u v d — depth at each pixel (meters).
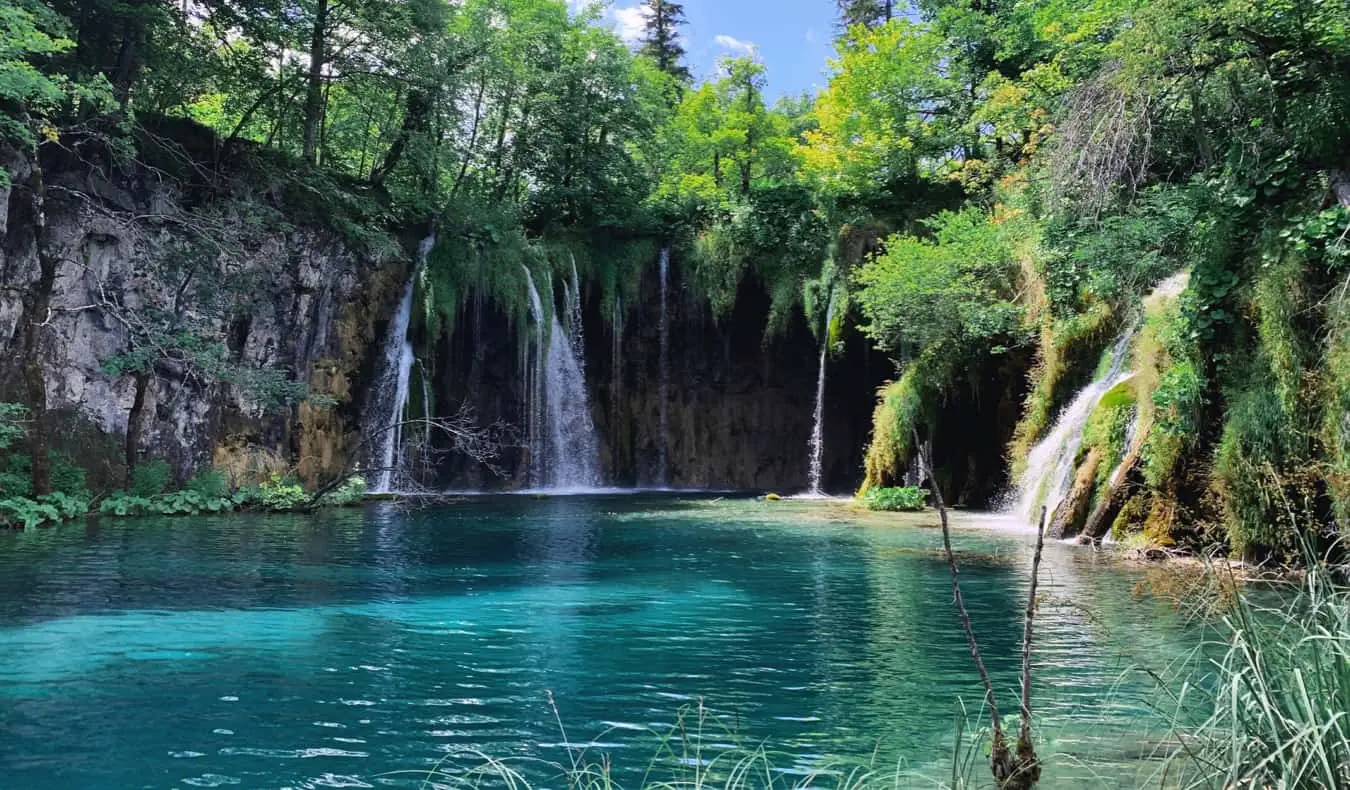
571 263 34.47
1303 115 12.81
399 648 8.20
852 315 32.03
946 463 25.12
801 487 35.69
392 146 30.66
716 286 34.94
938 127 34.62
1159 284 17.56
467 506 25.03
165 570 12.73
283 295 26.38
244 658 7.79
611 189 36.28
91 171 22.14
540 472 33.25
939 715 6.17
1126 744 5.27
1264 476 11.55
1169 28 12.38
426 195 32.84
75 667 7.44
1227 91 13.57
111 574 12.28
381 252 28.09
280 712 6.28
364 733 5.85
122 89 22.81
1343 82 12.49
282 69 27.69
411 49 27.86
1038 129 24.17
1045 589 11.12
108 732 5.84
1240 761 3.49
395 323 30.39
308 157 27.72
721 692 6.78
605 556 14.61
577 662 7.71
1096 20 19.03
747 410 36.78
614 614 9.85
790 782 4.93
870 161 35.31
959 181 32.44
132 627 8.99
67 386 21.55
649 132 37.78
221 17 25.16
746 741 5.66
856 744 5.58
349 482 25.67
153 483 22.12
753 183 45.03
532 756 5.41
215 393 24.62
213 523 19.44
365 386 29.52
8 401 20.14
